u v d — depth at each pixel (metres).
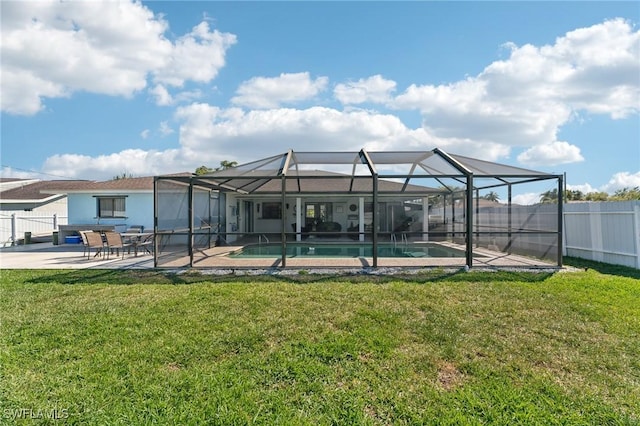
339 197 20.48
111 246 12.27
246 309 5.73
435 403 3.15
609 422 2.90
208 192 14.22
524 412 3.01
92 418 2.90
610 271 8.89
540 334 4.72
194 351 4.16
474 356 4.09
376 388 3.39
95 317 5.34
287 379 3.55
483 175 9.30
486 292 6.67
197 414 2.96
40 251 14.55
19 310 5.71
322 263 9.95
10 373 3.62
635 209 9.38
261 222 22.48
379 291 6.80
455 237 15.79
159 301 6.19
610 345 4.36
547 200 10.48
